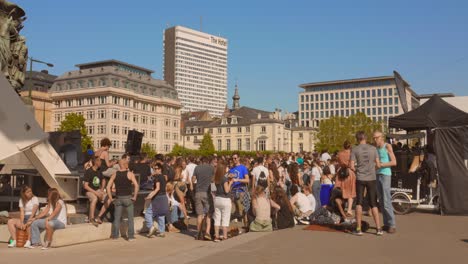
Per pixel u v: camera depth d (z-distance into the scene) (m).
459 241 8.70
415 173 13.20
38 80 90.94
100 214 10.41
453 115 12.62
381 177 9.74
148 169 12.96
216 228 10.01
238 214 13.37
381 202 9.91
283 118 130.38
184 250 8.80
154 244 9.63
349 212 10.72
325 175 12.57
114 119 86.75
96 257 8.06
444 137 12.63
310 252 7.76
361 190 9.52
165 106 100.44
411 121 13.10
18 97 10.68
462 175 12.46
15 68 13.80
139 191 12.31
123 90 88.62
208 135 100.44
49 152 11.23
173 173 13.33
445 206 12.53
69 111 90.81
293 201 12.26
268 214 10.76
